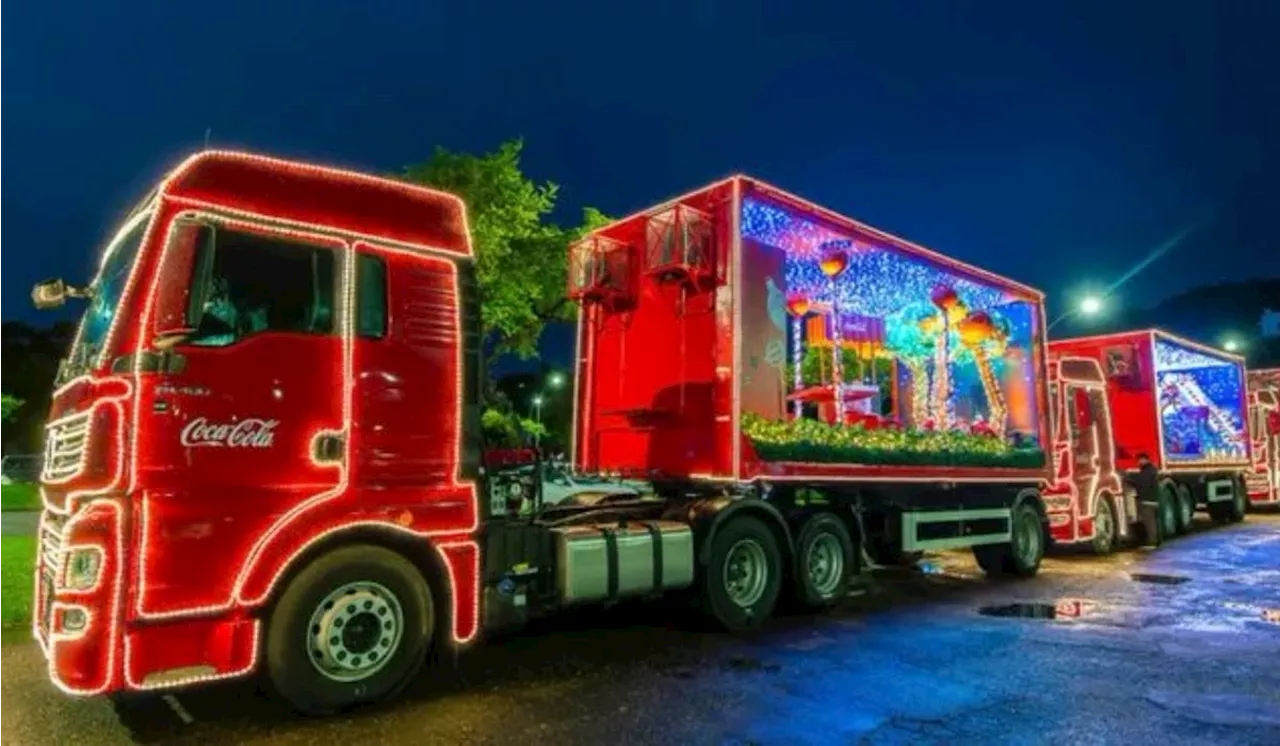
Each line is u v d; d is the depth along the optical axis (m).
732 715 5.12
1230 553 14.08
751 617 7.62
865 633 7.48
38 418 42.44
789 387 9.16
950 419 11.23
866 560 9.93
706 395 7.91
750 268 7.92
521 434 20.08
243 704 5.30
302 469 5.00
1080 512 13.38
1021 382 11.81
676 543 7.24
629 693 5.59
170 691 5.55
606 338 9.23
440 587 5.60
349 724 4.96
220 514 4.72
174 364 4.66
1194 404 18.75
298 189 5.22
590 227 19.83
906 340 10.88
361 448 5.22
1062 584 10.49
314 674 4.99
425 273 5.67
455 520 5.57
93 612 4.36
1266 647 6.93
